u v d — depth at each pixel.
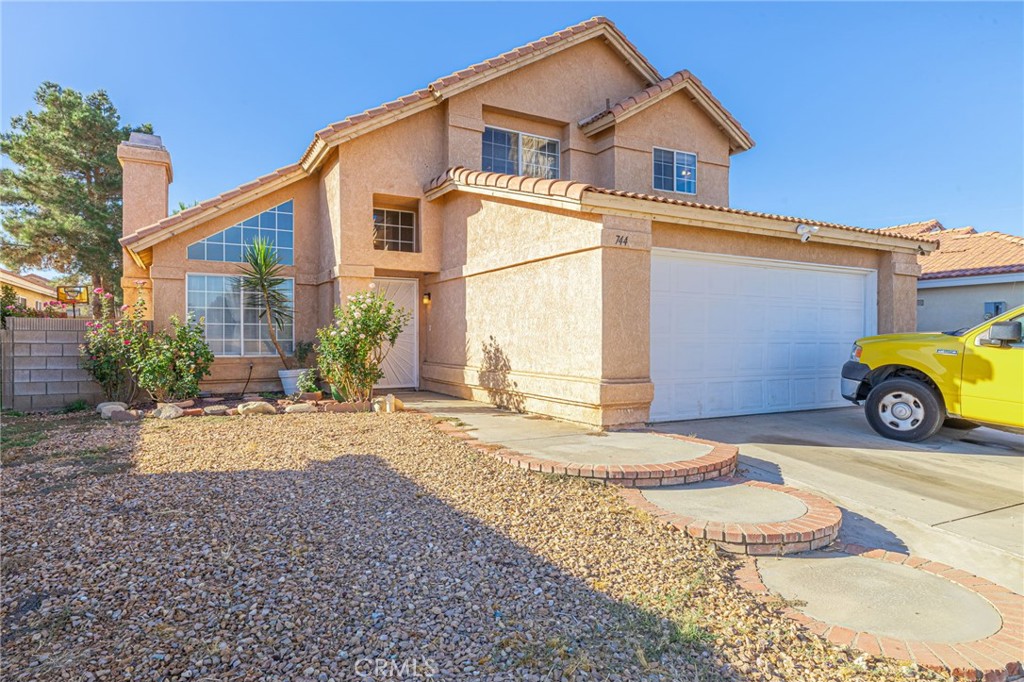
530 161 13.61
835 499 5.54
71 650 2.73
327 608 3.18
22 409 9.69
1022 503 5.41
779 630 3.21
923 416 7.62
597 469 5.67
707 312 9.12
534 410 9.30
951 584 3.85
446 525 4.42
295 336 12.71
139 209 13.66
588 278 8.04
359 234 11.60
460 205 11.61
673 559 4.02
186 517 4.33
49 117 25.58
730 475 6.13
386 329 10.32
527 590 3.49
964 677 2.83
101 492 4.88
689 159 14.53
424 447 6.90
